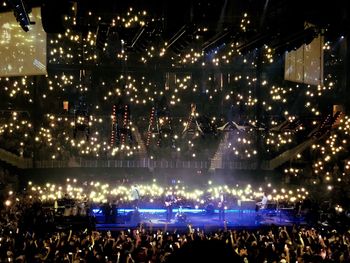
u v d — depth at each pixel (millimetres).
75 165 37344
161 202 32500
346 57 35094
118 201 31859
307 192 32219
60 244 18094
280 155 37156
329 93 36625
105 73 38906
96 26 18688
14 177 34812
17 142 36688
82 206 28172
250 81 38875
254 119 37625
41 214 25906
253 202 30922
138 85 39469
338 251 16922
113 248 17734
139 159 38344
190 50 38469
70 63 38062
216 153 38750
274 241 19594
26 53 28375
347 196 32094
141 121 39000
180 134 38906
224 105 38938
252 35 18609
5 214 25406
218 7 15961
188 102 39312
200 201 32281
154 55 38750
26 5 15102
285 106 38312
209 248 1374
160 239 19156
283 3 16750
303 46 23516
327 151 35500
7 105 37188
